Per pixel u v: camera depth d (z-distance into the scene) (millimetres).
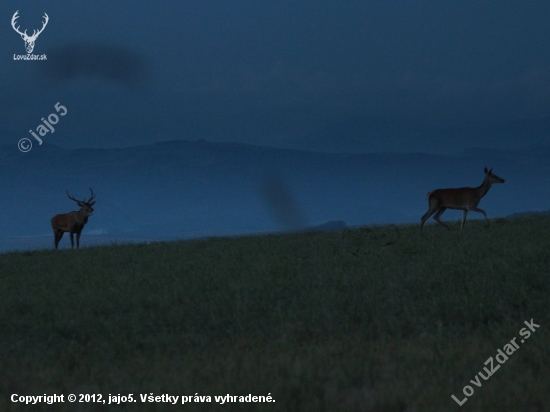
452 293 26938
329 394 15875
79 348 21625
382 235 51719
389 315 24625
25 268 44938
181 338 22641
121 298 28797
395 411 14930
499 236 45969
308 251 43875
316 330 23016
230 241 58438
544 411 14641
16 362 20188
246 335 22828
